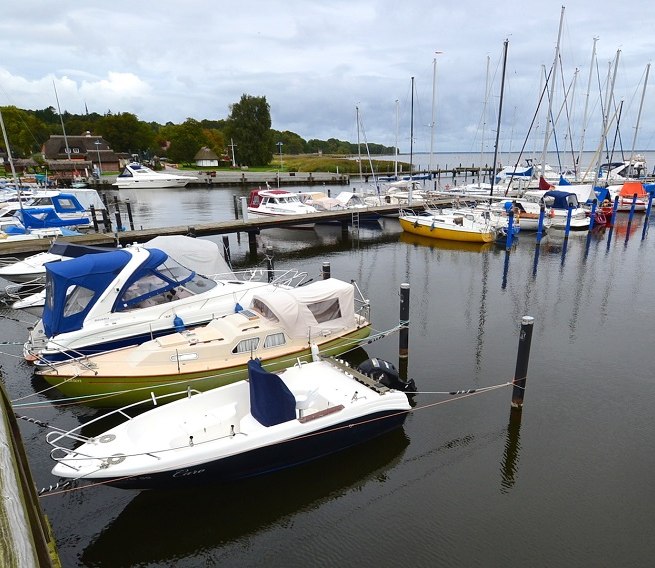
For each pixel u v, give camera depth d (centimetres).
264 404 802
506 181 4588
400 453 897
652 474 842
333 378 963
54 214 2458
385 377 1015
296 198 3359
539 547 692
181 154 10156
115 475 677
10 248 2008
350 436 862
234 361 1022
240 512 763
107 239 2227
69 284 1066
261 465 788
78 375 938
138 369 963
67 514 754
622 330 1490
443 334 1452
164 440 786
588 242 2844
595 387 1136
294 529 733
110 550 698
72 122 11006
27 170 7100
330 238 3053
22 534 219
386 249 2728
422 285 1992
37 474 843
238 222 2669
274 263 2423
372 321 1555
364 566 668
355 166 8831
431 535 716
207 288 1310
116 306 1123
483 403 1063
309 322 1123
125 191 6288
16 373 1211
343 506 775
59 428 984
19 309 1487
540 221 2719
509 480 827
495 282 2033
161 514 758
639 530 721
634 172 5353
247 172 8650
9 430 379
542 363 1259
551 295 1844
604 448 912
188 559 687
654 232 3141
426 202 3406
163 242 1482
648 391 1119
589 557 675
